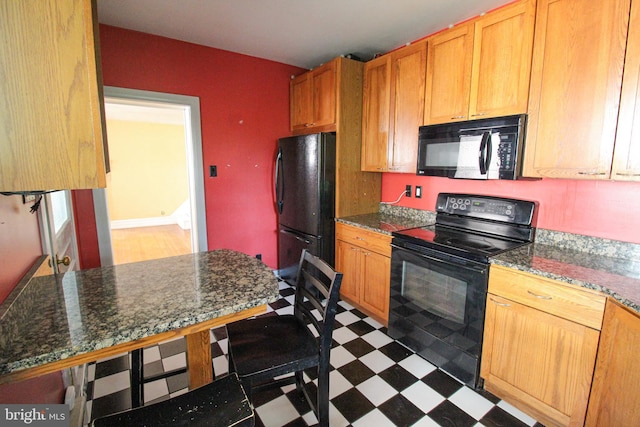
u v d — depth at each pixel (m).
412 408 1.75
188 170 3.10
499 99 1.93
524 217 2.07
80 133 0.82
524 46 1.79
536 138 1.78
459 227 2.44
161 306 1.08
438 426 1.63
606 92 1.51
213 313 1.05
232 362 1.35
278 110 3.45
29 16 0.75
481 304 1.81
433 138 2.29
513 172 1.85
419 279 2.17
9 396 0.96
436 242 2.05
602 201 1.83
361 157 3.05
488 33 1.95
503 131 1.88
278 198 3.41
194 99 2.91
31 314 1.01
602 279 1.44
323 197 2.94
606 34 1.50
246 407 0.94
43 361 0.81
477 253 1.82
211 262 1.54
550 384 1.57
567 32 1.62
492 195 2.33
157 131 7.02
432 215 2.76
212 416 0.91
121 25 2.48
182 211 6.82
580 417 1.48
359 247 2.75
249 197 3.37
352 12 2.24
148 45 2.65
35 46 0.76
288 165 3.24
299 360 1.31
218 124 3.09
